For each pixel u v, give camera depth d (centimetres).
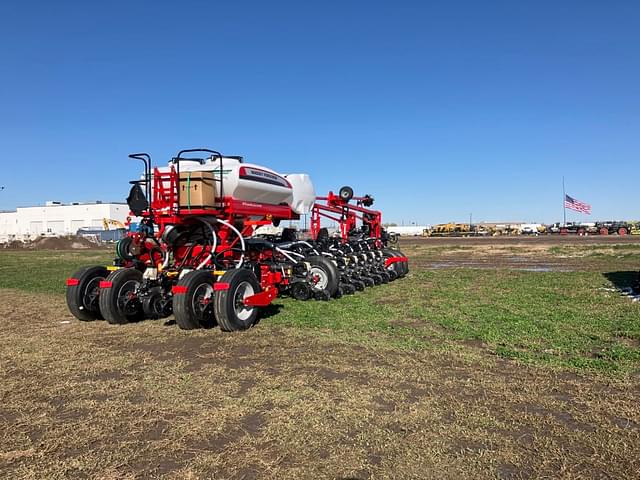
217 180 895
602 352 611
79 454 363
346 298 1080
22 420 425
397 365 571
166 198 881
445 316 853
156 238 866
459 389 488
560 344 655
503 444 369
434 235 7875
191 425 410
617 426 398
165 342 704
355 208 1435
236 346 673
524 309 910
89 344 698
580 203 7331
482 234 7812
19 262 2770
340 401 458
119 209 8575
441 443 372
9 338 743
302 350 644
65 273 1944
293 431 395
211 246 895
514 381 510
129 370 569
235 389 496
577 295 1073
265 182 1004
